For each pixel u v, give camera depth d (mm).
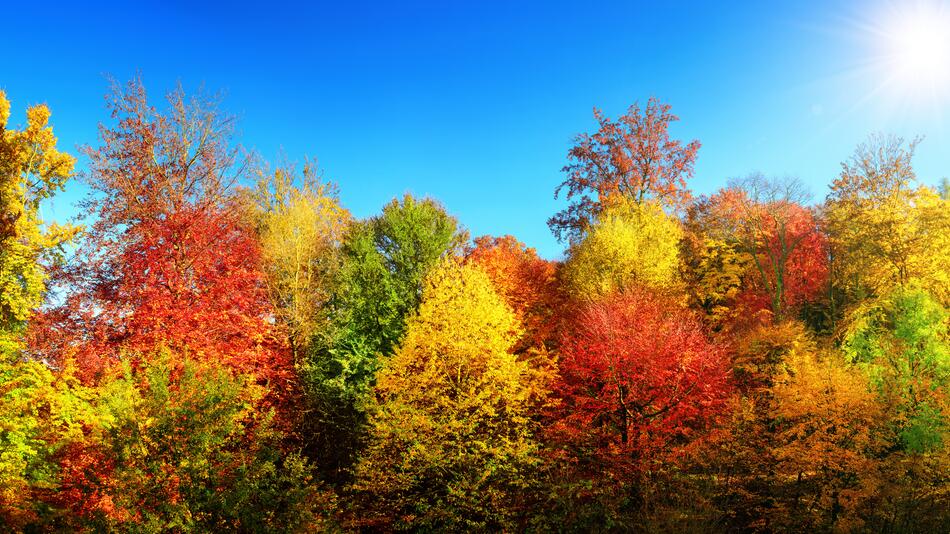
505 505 17031
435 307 19781
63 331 19625
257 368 21516
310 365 23219
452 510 16266
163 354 12992
